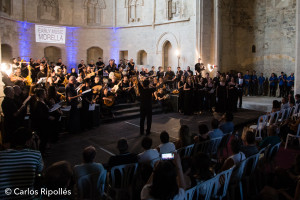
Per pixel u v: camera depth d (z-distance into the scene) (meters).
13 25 16.81
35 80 14.37
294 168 4.02
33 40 18.53
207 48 16.80
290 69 16.70
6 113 5.78
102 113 10.12
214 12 16.88
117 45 21.17
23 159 3.10
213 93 12.26
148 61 19.83
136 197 3.95
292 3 16.33
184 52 17.67
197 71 15.04
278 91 17.19
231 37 18.30
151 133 8.62
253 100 15.30
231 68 18.52
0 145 6.36
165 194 2.44
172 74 15.77
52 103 6.80
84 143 7.47
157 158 4.04
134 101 12.14
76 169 3.70
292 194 3.54
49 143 7.25
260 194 2.99
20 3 17.47
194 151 5.02
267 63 17.88
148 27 19.69
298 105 9.37
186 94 11.59
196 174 3.61
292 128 7.73
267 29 17.69
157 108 12.47
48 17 19.34
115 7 20.86
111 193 3.90
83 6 20.47
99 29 20.94
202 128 5.42
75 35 20.39
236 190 4.05
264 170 4.96
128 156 4.12
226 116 6.37
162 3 18.73
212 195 3.59
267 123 8.14
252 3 18.27
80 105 9.80
